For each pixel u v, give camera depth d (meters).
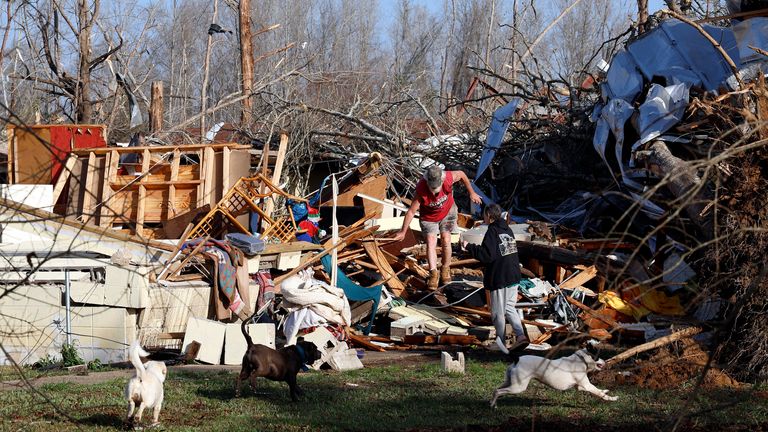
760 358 8.70
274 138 19.67
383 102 21.05
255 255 12.33
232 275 11.58
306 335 9.92
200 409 7.30
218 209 13.57
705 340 9.40
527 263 13.77
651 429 6.80
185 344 10.31
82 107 21.91
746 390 8.25
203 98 27.84
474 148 18.55
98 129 15.93
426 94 25.12
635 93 13.62
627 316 11.38
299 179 19.33
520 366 7.36
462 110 24.00
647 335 10.40
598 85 16.03
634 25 16.23
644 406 7.60
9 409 7.15
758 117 8.56
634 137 13.62
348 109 21.75
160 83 22.75
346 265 14.14
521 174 16.62
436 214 12.81
